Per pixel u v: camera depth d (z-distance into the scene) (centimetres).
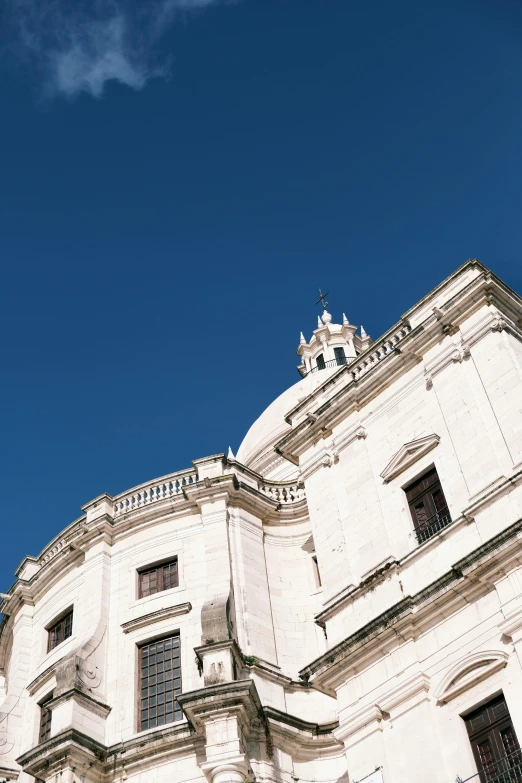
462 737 2286
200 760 2992
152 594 3506
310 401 3356
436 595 2469
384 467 2884
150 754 3048
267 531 3719
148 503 3775
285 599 3541
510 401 2611
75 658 3266
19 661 3706
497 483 2512
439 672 2414
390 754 2412
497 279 2873
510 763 2186
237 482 3659
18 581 3900
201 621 3156
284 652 3381
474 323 2833
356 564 2812
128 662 3341
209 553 3469
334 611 2770
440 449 2747
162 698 3241
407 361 2998
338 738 2553
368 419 3048
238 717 2869
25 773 3269
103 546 3678
